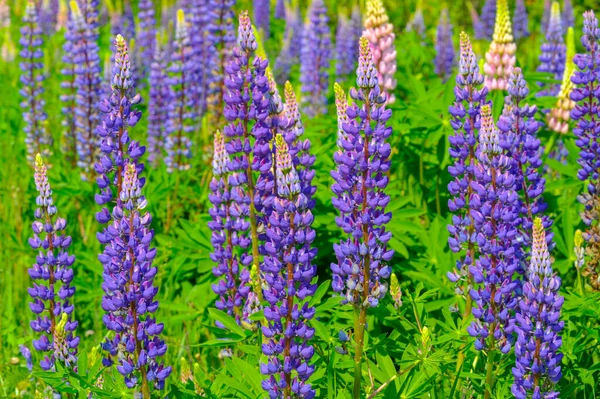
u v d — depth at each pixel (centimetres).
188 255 330
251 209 286
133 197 253
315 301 262
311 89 459
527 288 250
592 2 708
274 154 282
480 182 267
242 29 279
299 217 249
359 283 256
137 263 255
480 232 265
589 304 279
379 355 263
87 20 398
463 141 284
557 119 347
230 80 281
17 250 356
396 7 777
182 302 324
